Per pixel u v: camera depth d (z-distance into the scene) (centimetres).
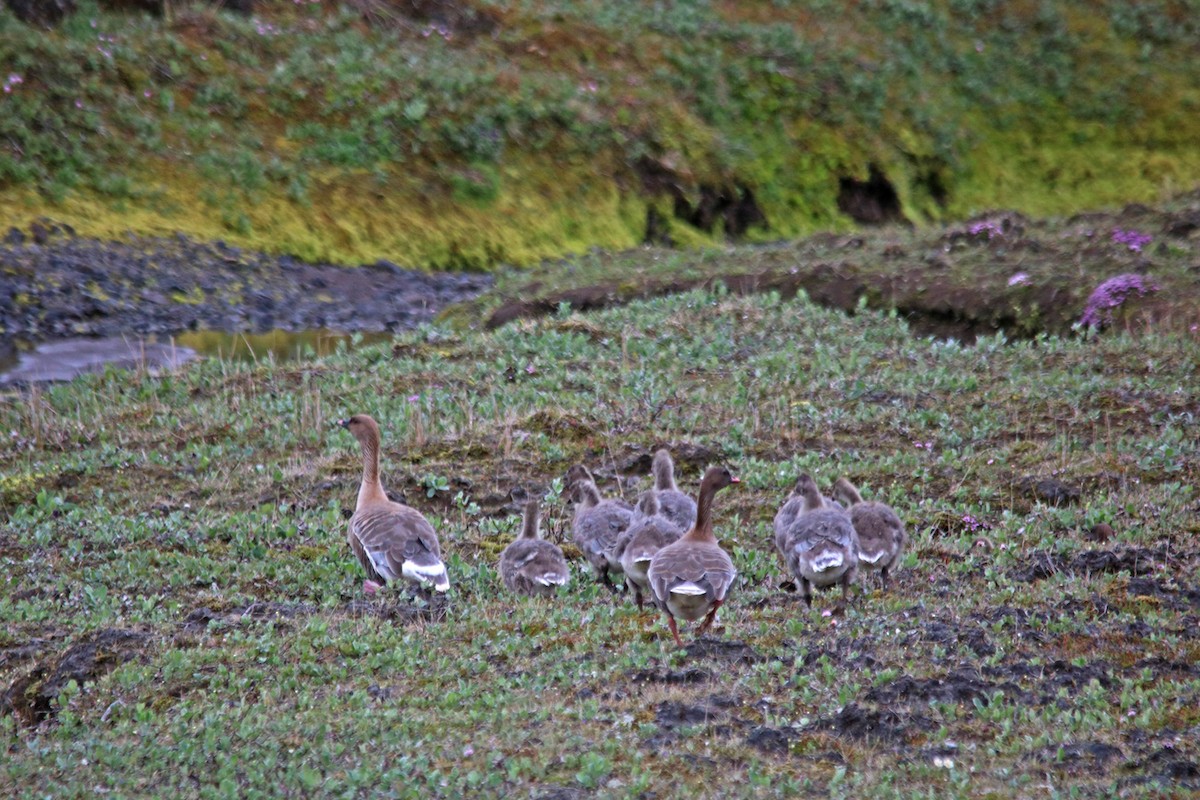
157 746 2616
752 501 4578
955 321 7112
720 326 6706
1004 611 3269
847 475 4753
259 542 4106
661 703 2756
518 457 5025
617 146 12900
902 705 2731
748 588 3772
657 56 14350
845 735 2617
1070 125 15125
